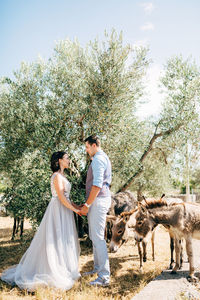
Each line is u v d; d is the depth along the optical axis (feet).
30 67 25.38
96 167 12.47
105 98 21.21
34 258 12.73
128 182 26.50
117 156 22.50
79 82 22.13
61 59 25.05
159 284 11.42
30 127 22.27
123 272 15.10
